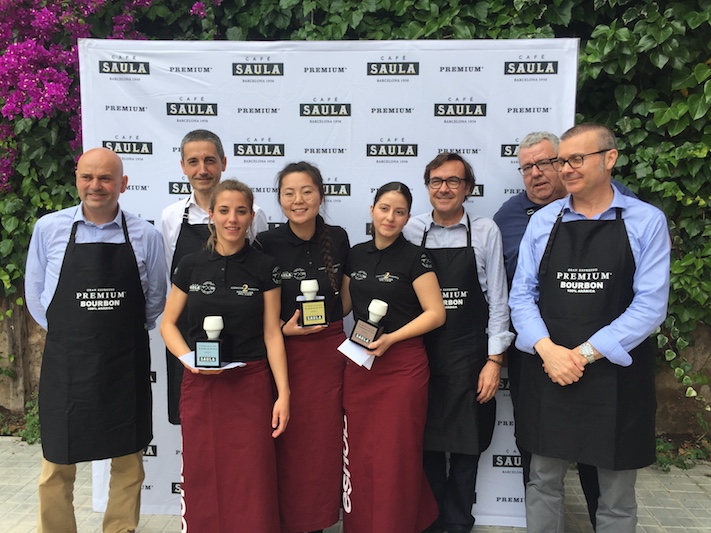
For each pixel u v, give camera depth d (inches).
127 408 94.1
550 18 131.3
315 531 97.3
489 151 116.1
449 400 101.8
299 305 93.8
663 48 125.6
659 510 122.3
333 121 117.0
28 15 140.0
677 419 150.6
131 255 94.3
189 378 90.2
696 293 135.4
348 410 96.9
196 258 89.8
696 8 125.8
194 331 89.4
